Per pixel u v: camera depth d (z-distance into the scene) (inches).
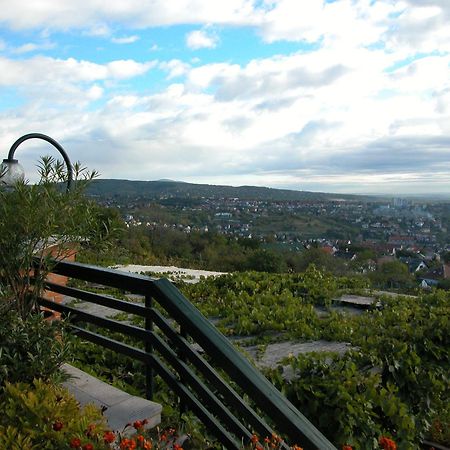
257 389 100.7
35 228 121.6
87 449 79.9
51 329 121.0
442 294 306.3
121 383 160.6
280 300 290.8
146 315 123.4
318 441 97.3
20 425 88.0
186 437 124.0
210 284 337.4
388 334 216.5
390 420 161.9
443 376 198.4
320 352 194.1
